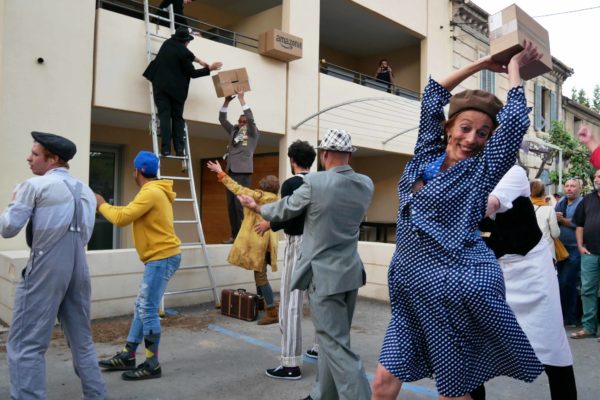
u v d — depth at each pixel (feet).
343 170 10.55
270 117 27.76
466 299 5.91
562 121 56.39
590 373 14.39
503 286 6.21
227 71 23.67
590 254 18.43
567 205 22.35
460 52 43.37
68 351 14.98
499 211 7.59
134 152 29.89
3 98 18.44
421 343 6.49
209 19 33.96
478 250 6.23
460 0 42.06
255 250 18.60
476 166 6.19
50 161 10.61
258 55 27.25
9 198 18.56
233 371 13.70
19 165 18.83
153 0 30.89
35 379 9.75
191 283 21.18
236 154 23.77
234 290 20.06
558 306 9.20
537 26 7.12
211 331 17.71
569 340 18.19
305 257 10.20
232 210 24.04
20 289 9.87
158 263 12.91
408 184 6.73
